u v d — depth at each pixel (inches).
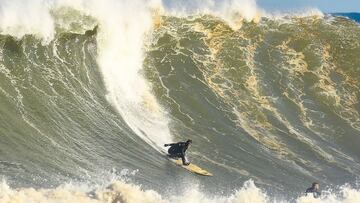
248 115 3238.2
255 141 2989.7
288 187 2522.1
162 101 3164.4
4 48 2790.4
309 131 3240.7
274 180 2586.1
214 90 3373.5
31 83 2674.7
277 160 2834.6
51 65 2876.5
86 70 3024.1
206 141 2883.9
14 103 2486.5
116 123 2731.3
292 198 2365.9
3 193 1409.9
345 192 2165.4
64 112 2605.8
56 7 3061.0
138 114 2938.0
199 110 3159.5
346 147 3171.8
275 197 2345.0
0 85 2559.1
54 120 2503.7
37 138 2313.0
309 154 2982.3
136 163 2402.8
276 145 2999.5
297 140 3105.3
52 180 1951.3
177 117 3053.6
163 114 3046.3
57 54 2965.1
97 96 2891.2
